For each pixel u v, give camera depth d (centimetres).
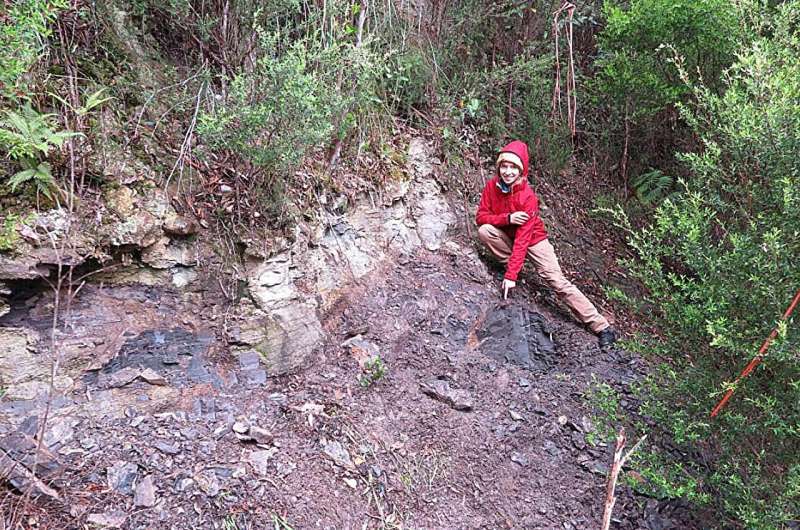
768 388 235
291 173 320
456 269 412
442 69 475
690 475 253
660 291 276
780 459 231
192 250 278
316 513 228
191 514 210
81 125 256
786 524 221
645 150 591
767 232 227
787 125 227
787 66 250
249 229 295
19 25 216
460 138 471
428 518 249
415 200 421
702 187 284
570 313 419
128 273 262
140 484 212
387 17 420
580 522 267
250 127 275
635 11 473
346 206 367
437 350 342
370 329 338
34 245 230
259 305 291
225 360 278
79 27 281
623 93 522
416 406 300
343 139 367
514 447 296
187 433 240
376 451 267
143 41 315
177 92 312
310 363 302
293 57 280
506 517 262
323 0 362
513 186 399
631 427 305
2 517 188
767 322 224
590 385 349
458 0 484
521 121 521
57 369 231
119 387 244
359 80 343
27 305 233
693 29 460
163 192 273
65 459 212
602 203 547
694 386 253
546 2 522
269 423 260
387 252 391
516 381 339
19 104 233
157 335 264
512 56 523
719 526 252
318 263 335
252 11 324
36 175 229
